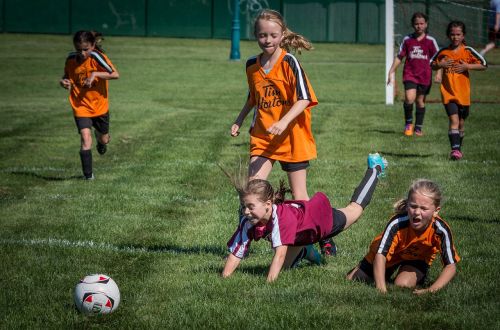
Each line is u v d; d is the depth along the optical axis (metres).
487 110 24.95
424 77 20.12
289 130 9.68
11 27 61.16
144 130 21.55
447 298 7.66
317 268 8.93
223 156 17.45
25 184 14.65
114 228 11.16
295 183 9.78
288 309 7.40
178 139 19.84
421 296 7.72
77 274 8.86
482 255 9.50
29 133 21.16
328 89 33.12
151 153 17.88
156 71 40.38
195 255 9.69
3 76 37.44
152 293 8.07
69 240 10.53
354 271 8.52
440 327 6.95
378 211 11.98
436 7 45.38
